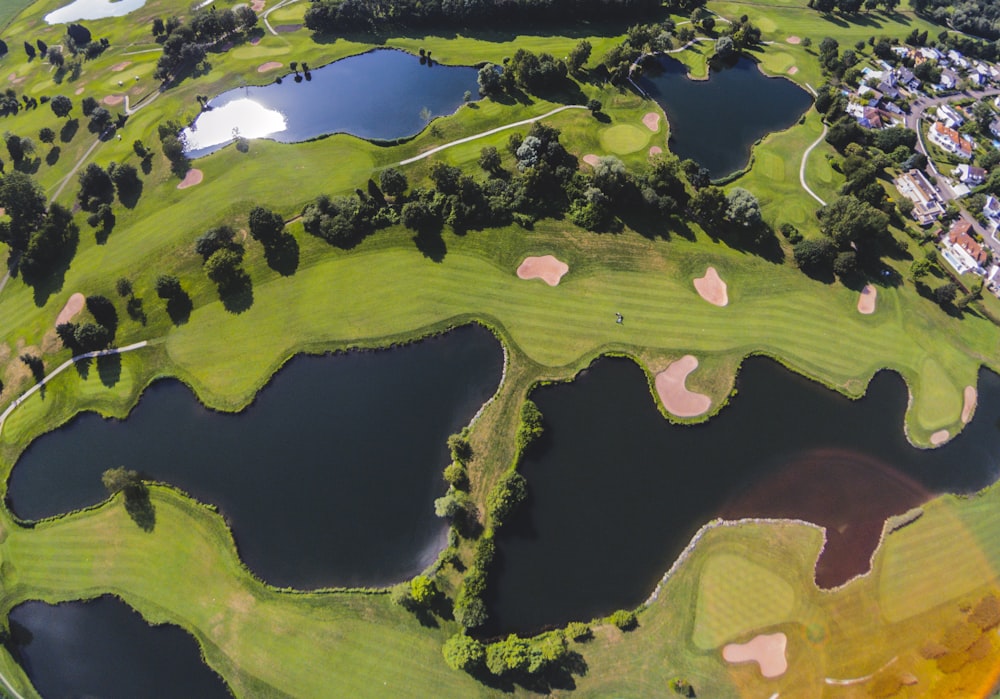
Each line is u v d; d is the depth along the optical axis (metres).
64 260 96.06
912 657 62.22
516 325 84.88
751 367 83.00
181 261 92.56
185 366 82.62
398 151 108.56
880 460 76.00
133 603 66.25
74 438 79.06
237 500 72.38
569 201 98.00
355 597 65.12
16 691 63.00
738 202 91.50
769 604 64.75
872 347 84.69
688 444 76.19
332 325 85.25
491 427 75.75
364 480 73.12
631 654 61.84
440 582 65.31
